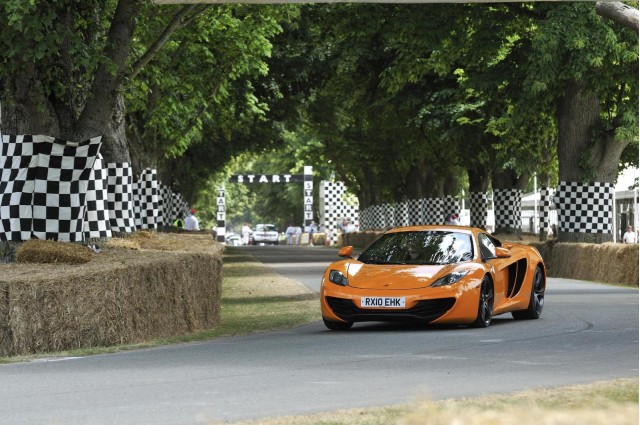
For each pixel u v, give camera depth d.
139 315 26.00
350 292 27.45
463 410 14.04
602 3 33.56
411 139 93.00
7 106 33.03
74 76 33.84
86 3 32.94
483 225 93.50
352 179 153.00
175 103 55.88
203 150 100.56
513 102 60.59
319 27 62.94
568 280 55.34
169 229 87.88
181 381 18.20
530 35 59.22
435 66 63.88
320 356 21.67
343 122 100.75
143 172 64.44
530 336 25.44
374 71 79.69
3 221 32.94
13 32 29.09
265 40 55.59
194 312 29.83
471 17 57.09
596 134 59.62
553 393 15.67
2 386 17.95
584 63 54.38
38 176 33.09
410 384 17.30
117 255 28.89
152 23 44.84
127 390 17.23
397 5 56.91
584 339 24.58
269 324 31.70
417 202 112.38
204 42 54.66
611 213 60.38
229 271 67.50
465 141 79.81
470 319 27.41
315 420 13.72
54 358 22.17
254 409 15.10
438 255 28.80
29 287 22.92
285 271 67.44
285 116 90.69
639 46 49.78
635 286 50.38
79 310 23.80
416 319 27.00
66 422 14.26
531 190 153.38
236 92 72.62
